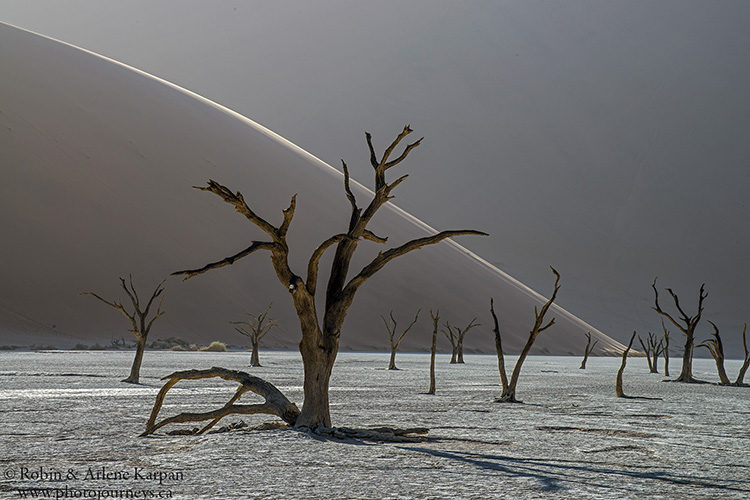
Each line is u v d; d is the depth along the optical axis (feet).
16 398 64.75
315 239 323.37
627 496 29.43
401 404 66.80
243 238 308.40
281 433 42.60
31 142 298.76
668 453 41.14
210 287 281.95
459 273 360.48
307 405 44.42
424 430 46.21
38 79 331.36
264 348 263.29
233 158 345.72
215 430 45.47
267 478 31.27
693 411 67.21
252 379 45.83
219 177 330.95
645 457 39.63
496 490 29.71
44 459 35.35
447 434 46.73
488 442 43.55
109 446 39.19
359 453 37.45
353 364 163.63
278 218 323.57
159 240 287.69
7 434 43.45
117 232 282.77
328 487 29.66
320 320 302.25
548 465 36.06
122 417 52.16
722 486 32.17
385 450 38.63
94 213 285.02
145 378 96.12
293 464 34.32
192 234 297.94
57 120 314.35
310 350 44.45
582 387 99.71
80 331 243.60
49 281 255.29
